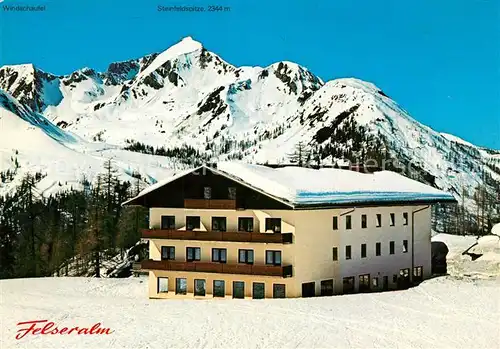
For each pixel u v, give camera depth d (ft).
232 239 201.26
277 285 197.77
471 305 176.96
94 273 322.96
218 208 205.98
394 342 143.84
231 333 153.79
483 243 278.46
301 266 197.88
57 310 185.37
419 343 142.82
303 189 202.49
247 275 197.98
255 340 147.64
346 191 214.28
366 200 212.84
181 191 214.28
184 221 213.46
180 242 213.05
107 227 358.84
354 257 215.10
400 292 198.29
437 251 283.79
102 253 332.39
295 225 196.44
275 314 170.19
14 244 389.39
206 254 209.15
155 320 168.86
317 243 202.90
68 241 364.17
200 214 211.20
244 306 180.86
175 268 208.54
